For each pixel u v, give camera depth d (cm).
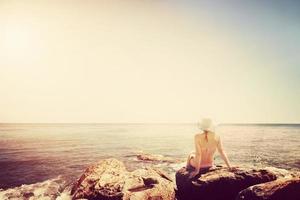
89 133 2062
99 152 1112
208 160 445
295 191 302
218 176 403
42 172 779
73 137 1689
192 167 456
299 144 1347
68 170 805
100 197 396
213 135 437
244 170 410
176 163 893
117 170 514
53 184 659
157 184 414
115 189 398
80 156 1016
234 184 391
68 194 568
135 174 462
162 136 1902
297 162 901
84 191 432
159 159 957
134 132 2244
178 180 452
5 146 1202
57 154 1048
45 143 1341
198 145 441
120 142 1488
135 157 1007
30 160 933
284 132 2227
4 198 566
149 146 1329
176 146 1335
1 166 843
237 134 1981
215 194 400
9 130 1903
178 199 445
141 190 405
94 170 514
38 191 607
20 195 583
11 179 705
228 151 1109
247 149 1165
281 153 1066
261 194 320
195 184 412
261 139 1603
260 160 934
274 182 336
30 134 1745
